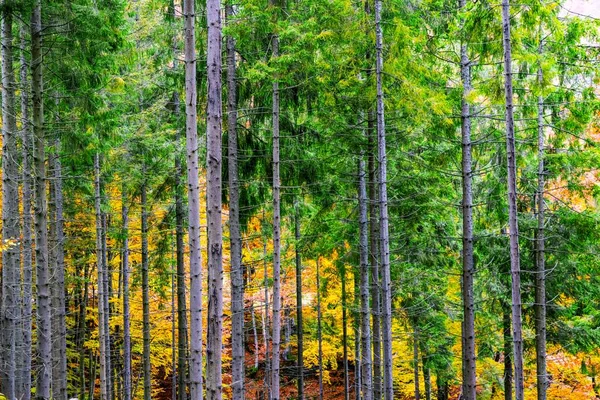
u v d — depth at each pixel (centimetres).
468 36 1062
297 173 1427
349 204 1577
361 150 1371
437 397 2591
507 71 1013
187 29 871
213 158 844
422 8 1192
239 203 1487
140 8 1528
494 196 1432
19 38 1091
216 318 838
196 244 859
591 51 1159
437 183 1430
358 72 1189
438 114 1171
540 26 1030
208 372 836
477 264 1625
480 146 1353
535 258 1498
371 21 1171
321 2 1156
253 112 1391
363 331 1434
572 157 1315
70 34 1034
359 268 1525
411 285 1608
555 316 1551
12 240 1075
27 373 1211
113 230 1630
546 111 1381
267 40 1316
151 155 1587
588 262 1466
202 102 1412
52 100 1145
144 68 1498
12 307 1199
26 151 1295
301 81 1308
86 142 1218
